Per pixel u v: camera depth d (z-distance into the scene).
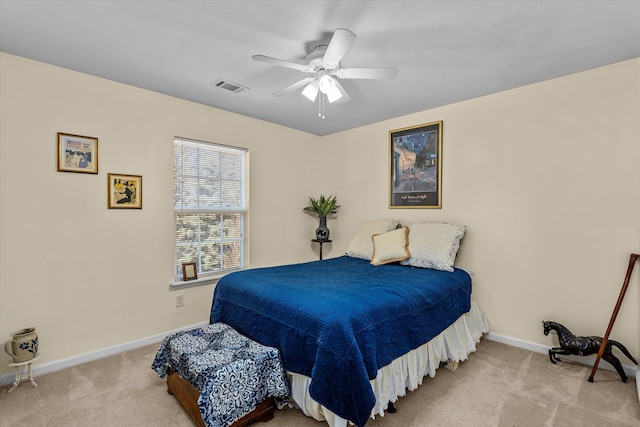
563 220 2.63
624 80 2.35
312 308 1.83
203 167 3.40
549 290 2.70
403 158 3.68
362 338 1.71
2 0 1.66
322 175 4.61
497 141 2.98
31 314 2.34
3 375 2.20
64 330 2.48
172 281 3.10
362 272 2.80
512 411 1.91
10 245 2.26
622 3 1.68
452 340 2.51
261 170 3.87
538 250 2.76
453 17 1.81
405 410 1.92
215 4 1.71
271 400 1.88
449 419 1.84
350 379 1.58
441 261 2.89
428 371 2.23
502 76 2.61
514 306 2.89
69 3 1.70
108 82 2.69
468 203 3.17
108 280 2.71
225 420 1.60
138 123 2.86
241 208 3.74
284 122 3.95
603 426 1.78
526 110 2.81
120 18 1.83
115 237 2.74
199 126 3.28
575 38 2.03
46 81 2.39
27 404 1.98
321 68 2.10
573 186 2.58
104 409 1.93
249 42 2.09
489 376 2.33
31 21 1.86
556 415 1.87
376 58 2.29
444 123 3.34
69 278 2.51
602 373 2.36
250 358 1.76
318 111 3.52
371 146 4.02
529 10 1.74
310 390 1.65
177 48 2.18
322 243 4.29
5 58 2.23
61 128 2.46
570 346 2.40
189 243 3.30
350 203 4.27
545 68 2.47
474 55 2.25
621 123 2.37
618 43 2.09
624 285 2.30
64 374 2.36
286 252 4.17
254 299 2.17
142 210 2.90
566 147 2.61
